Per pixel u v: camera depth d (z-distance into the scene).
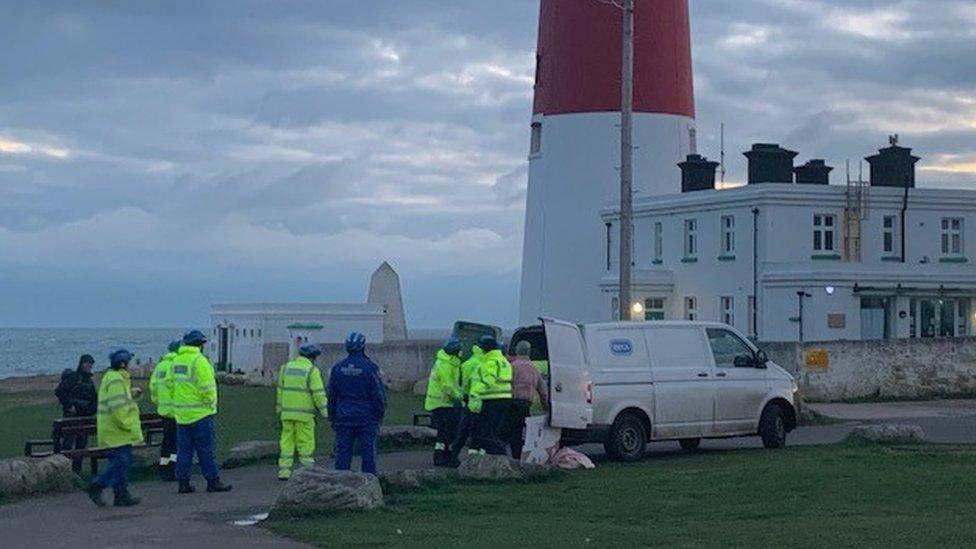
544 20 57.84
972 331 52.59
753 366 25.78
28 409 43.72
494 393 22.33
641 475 20.94
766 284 51.81
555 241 57.22
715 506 17.06
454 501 17.83
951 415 35.81
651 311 55.91
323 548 14.28
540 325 25.27
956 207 55.22
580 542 14.14
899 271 51.06
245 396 45.47
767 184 52.34
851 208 53.41
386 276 70.19
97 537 15.62
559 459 22.58
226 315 66.81
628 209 32.47
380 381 20.23
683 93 56.59
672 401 24.53
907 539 13.71
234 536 15.38
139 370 67.25
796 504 16.95
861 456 22.36
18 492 19.86
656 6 55.88
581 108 56.09
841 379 42.12
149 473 23.41
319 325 64.56
